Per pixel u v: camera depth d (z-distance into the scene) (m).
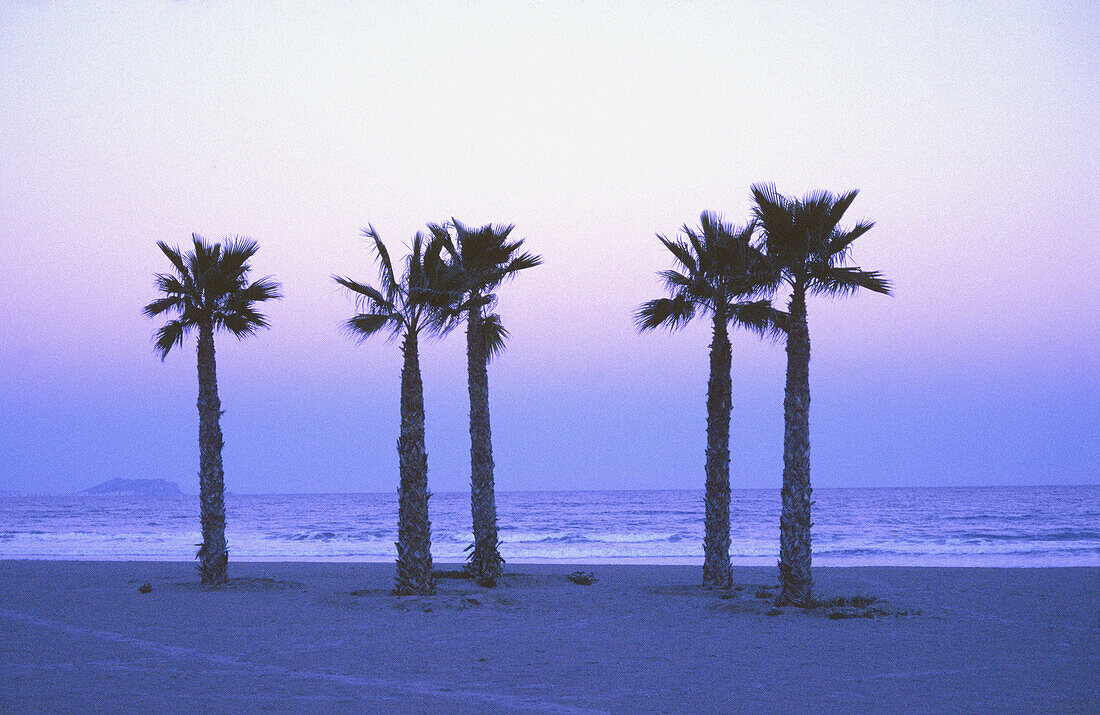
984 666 13.27
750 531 74.06
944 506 128.12
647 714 10.17
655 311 23.05
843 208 18.50
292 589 24.31
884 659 13.85
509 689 11.59
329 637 16.03
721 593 22.59
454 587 24.09
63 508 174.75
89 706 10.29
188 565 35.59
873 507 126.75
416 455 21.03
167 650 14.62
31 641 15.54
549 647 15.00
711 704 10.70
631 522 93.06
